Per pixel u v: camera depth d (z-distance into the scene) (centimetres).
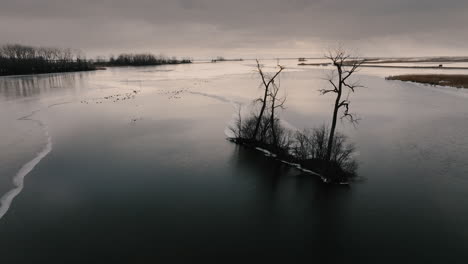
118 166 2669
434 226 1848
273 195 2219
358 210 2028
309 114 4422
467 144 3159
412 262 1559
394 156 2852
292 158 2719
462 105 5175
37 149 3047
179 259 1577
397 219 1927
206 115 4519
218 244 1702
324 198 2175
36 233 1758
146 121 4184
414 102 5488
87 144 3206
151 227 1839
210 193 2245
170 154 2945
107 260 1559
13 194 2169
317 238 1758
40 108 5091
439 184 2338
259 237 1766
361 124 3906
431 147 3080
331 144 2359
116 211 1994
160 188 2297
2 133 3578
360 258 1597
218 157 2878
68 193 2203
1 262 1526
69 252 1609
